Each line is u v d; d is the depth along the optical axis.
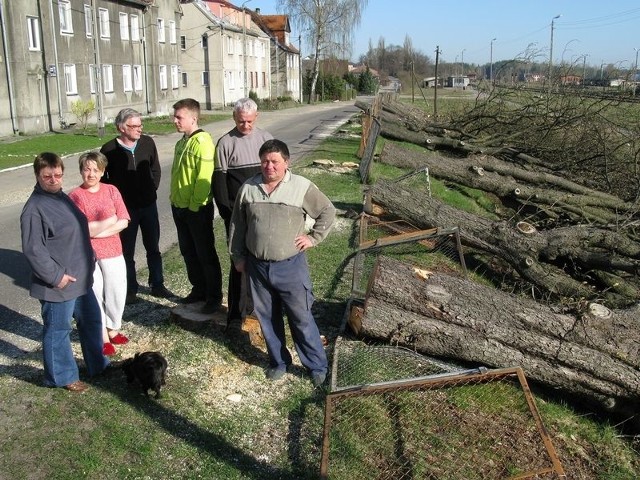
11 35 22.11
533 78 14.77
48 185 3.83
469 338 4.52
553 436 4.04
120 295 4.80
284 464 3.55
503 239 7.19
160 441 3.66
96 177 4.67
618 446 4.07
